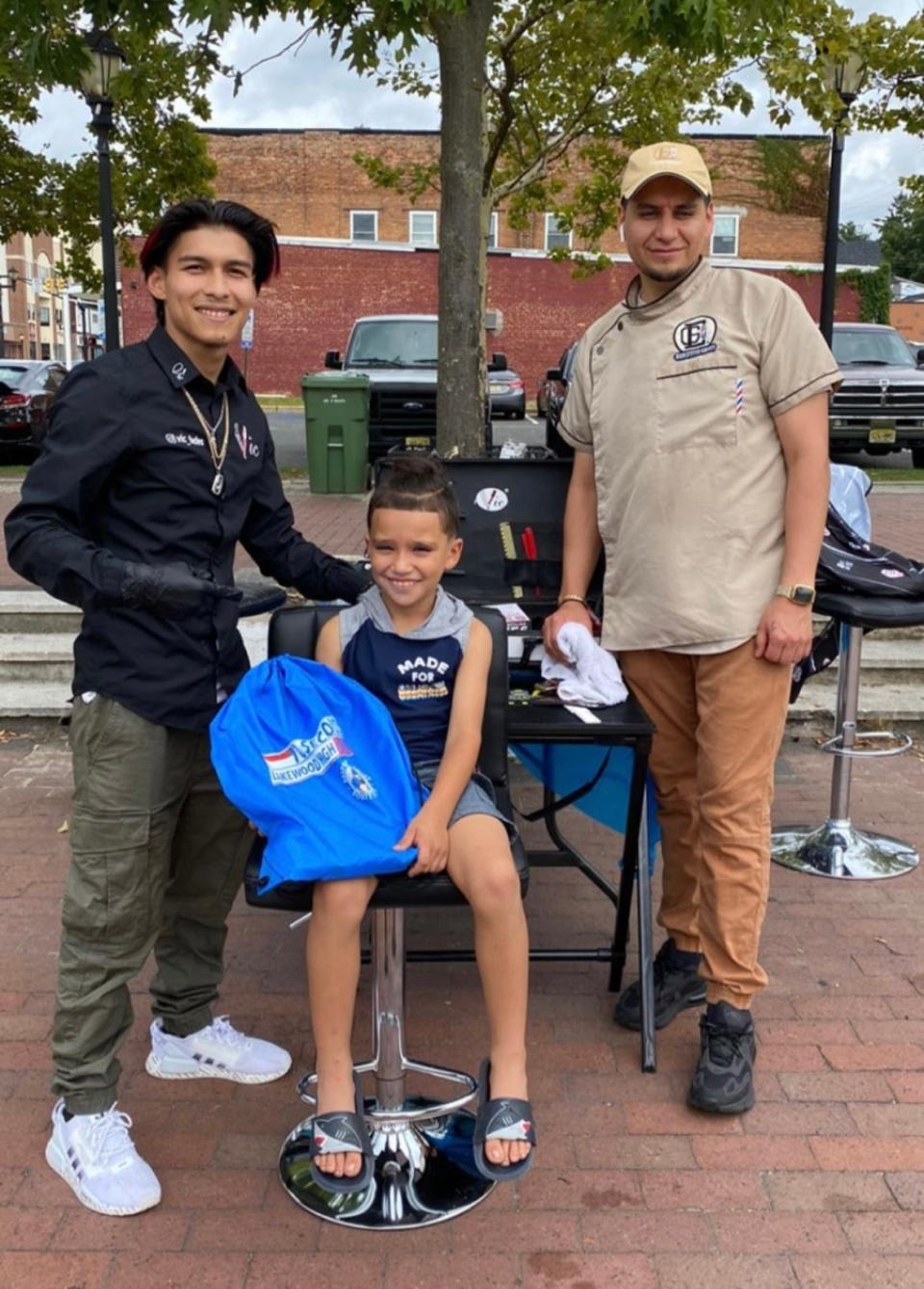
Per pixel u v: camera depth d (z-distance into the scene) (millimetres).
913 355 13656
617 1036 3014
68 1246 2252
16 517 2121
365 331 12180
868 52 8656
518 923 2219
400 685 2430
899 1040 2982
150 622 2252
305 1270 2197
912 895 3850
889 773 5000
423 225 29344
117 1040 2422
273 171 29172
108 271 10109
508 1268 2201
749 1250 2242
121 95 6215
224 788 2156
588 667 2826
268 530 2625
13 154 15586
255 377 26922
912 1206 2365
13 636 5926
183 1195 2404
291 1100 2740
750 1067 2709
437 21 5082
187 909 2713
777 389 2572
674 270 2613
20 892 3801
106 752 2279
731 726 2686
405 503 2324
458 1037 3021
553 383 12164
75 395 2150
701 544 2668
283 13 5059
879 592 3791
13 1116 2652
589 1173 2465
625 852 2947
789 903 3795
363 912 2182
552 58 9219
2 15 4195
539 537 3453
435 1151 2506
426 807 2236
